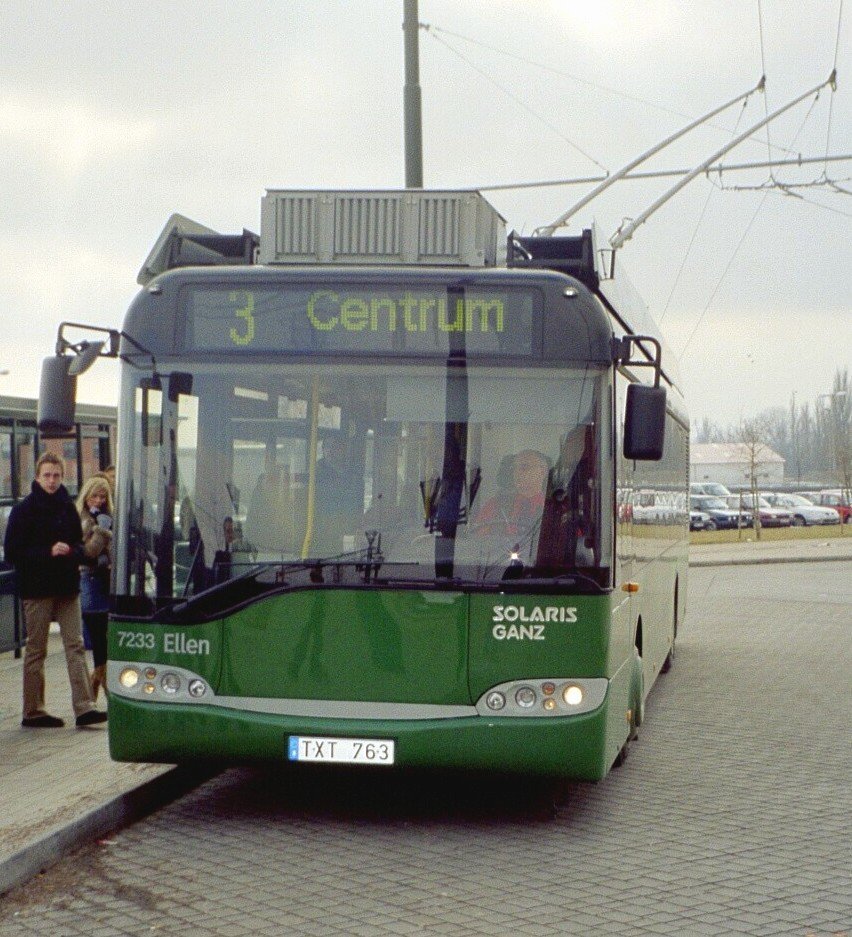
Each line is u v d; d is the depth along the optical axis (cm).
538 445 743
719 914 611
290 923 593
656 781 920
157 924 591
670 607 1409
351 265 789
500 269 765
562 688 728
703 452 12750
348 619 734
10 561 1008
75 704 1012
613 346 751
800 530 5512
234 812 812
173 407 758
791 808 837
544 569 732
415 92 1619
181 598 745
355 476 744
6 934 577
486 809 826
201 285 764
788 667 1573
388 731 723
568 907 620
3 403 1445
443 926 589
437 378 749
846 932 586
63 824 708
